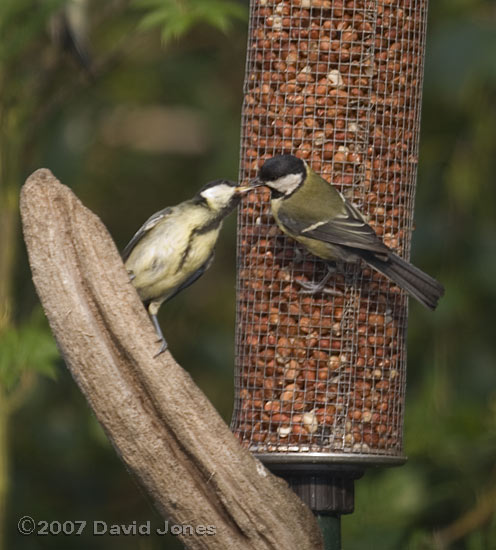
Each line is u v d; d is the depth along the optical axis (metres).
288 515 9.68
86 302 9.47
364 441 10.71
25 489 15.13
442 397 13.76
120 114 16.61
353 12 10.83
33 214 9.52
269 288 10.91
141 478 9.51
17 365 12.62
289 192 10.52
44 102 14.54
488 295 14.37
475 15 14.49
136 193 16.89
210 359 15.98
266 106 10.97
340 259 10.54
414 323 14.27
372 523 12.98
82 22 14.18
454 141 14.48
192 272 10.64
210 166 16.30
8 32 13.05
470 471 12.94
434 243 14.34
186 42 16.80
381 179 10.94
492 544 12.50
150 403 9.50
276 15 10.91
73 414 15.44
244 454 9.59
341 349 10.77
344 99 10.84
